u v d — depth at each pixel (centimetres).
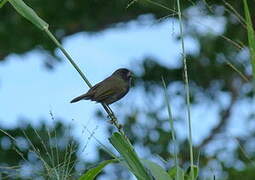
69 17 1955
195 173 591
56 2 1919
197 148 1816
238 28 1714
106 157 1600
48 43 1878
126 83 976
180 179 555
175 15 652
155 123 1775
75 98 918
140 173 575
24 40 1869
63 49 650
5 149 1573
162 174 583
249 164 1605
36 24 644
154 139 1758
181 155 1720
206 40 1683
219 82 1950
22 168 575
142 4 1788
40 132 1448
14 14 1862
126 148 580
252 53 563
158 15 1925
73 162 592
